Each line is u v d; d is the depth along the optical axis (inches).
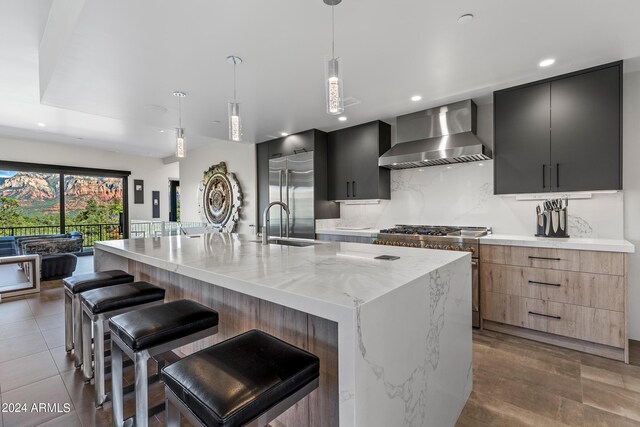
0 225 252.8
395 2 68.5
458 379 66.6
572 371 85.1
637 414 67.2
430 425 54.2
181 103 131.3
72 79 105.4
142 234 225.6
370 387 37.8
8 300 148.0
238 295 69.7
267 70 101.3
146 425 50.5
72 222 286.8
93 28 76.4
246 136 194.7
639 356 93.0
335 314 36.6
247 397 33.2
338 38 82.9
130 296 71.7
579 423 64.6
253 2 68.0
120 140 254.1
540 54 92.7
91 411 67.9
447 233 128.8
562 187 107.7
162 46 85.7
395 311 43.3
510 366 88.0
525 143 114.6
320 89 117.6
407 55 92.6
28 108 169.5
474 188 140.6
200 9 69.9
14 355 93.4
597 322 93.0
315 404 54.7
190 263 63.0
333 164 180.2
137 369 49.9
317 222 175.9
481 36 82.7
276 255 72.9
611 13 73.1
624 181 105.5
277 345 43.8
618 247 89.5
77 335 85.7
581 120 103.8
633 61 97.8
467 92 122.5
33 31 103.2
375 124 160.1
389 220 168.9
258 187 216.1
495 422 65.0
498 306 110.6
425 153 133.3
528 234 126.4
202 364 38.2
